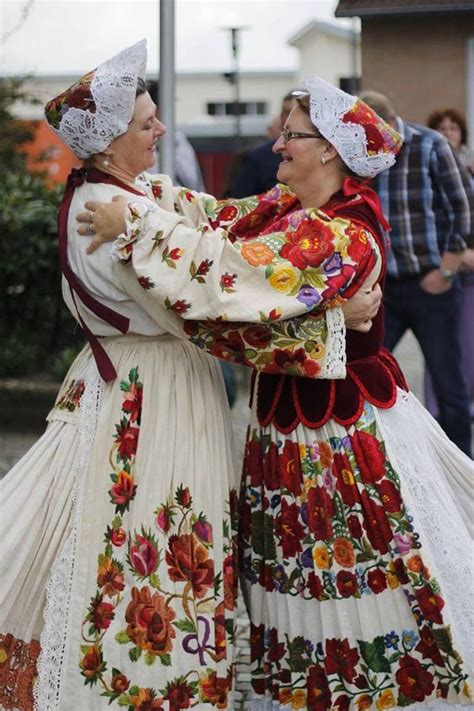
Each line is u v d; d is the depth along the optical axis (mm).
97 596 4746
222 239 4594
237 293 4566
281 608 4855
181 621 4746
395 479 4719
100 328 4867
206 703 4770
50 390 10930
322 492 4758
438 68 13008
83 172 4926
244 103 44281
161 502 4766
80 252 4809
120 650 4727
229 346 4688
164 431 4797
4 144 16141
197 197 5266
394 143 4770
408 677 4758
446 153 8023
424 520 4754
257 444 4922
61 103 4781
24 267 11555
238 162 10562
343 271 4609
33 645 4848
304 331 4633
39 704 4738
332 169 4820
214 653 4785
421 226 8094
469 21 12898
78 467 4812
